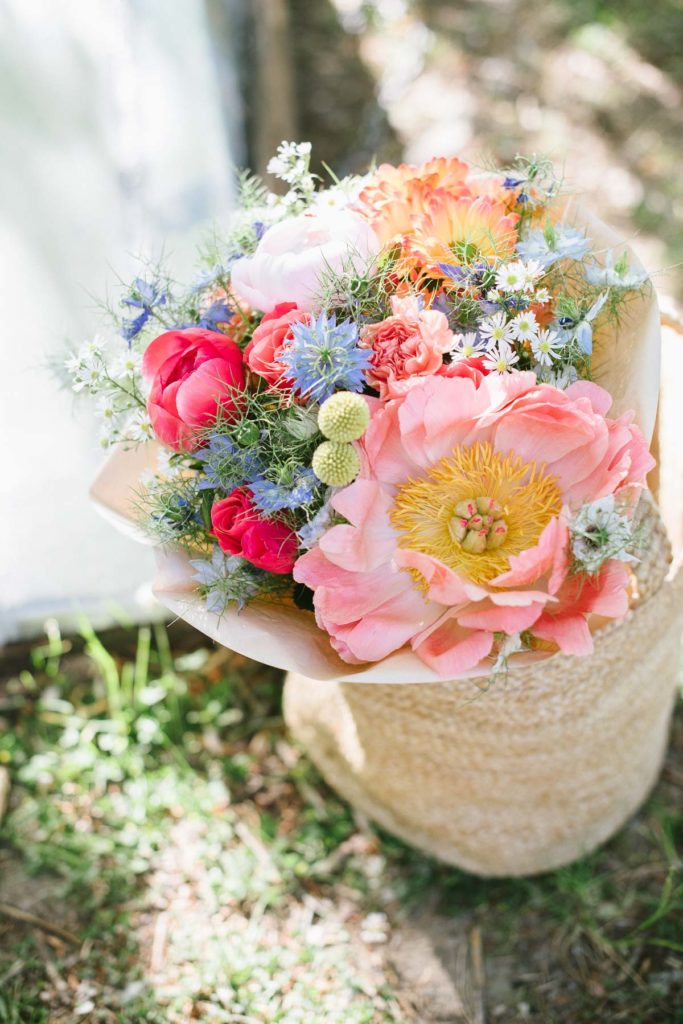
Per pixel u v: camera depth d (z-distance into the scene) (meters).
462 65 2.07
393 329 0.75
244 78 1.75
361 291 0.77
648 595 0.85
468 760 0.93
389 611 0.75
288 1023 0.97
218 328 0.82
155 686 1.16
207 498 0.79
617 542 0.71
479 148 1.86
